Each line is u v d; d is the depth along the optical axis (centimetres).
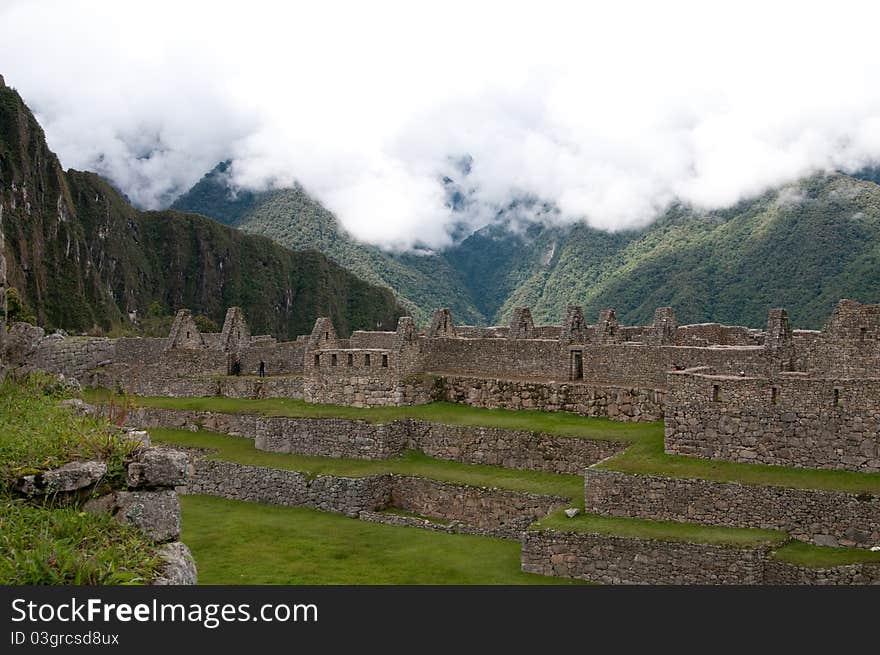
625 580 2792
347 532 3494
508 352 4631
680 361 3953
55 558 1370
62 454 1631
